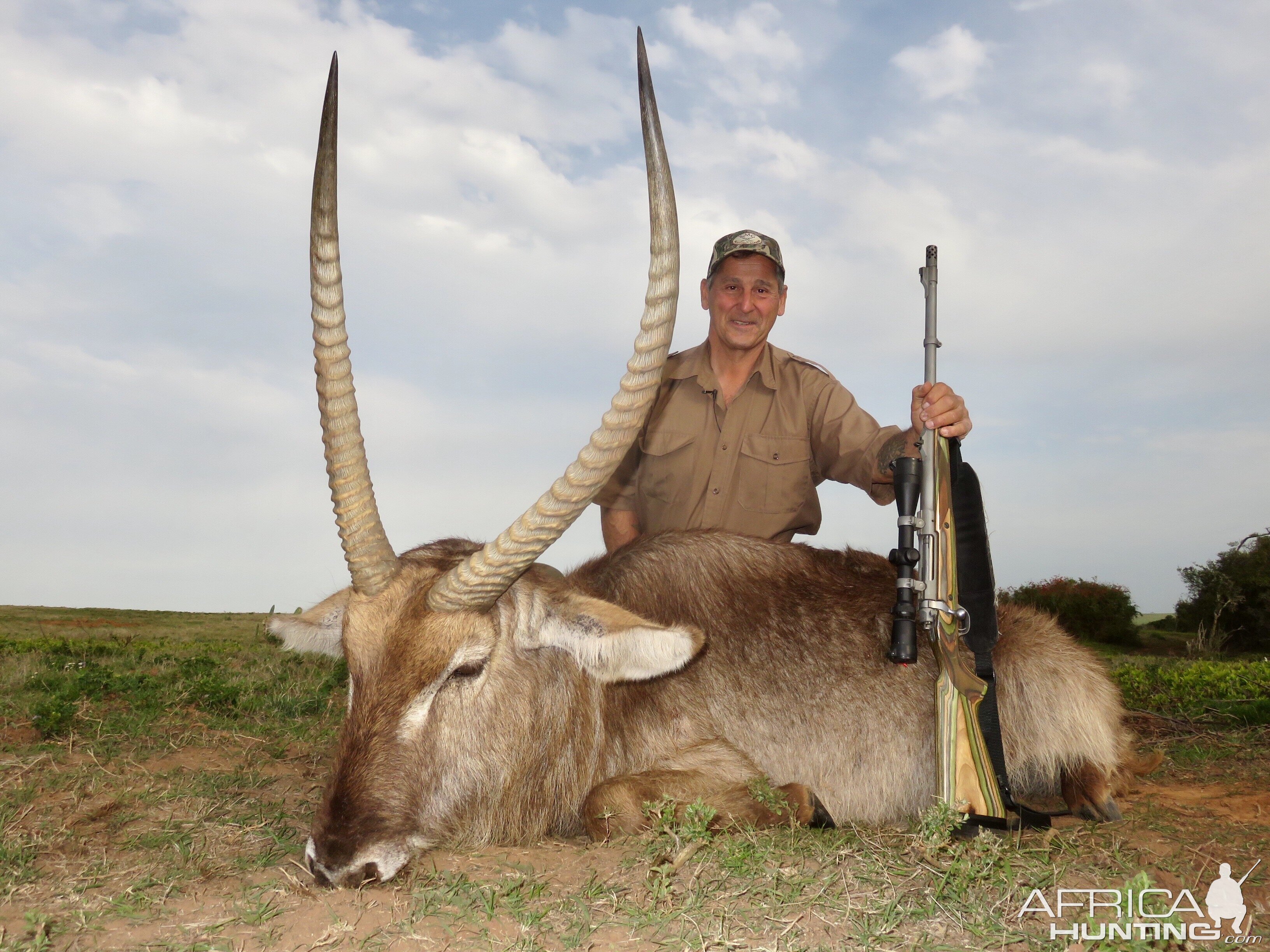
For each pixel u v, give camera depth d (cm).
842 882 277
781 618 408
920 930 250
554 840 343
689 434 519
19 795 360
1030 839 324
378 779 296
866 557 439
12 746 444
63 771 402
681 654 317
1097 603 2061
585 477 296
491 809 328
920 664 399
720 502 513
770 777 382
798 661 400
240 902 262
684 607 400
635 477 535
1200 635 1433
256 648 1127
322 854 282
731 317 507
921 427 363
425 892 268
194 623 2448
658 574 405
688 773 354
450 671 312
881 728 395
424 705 310
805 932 247
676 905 259
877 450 473
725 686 391
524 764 334
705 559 414
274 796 384
